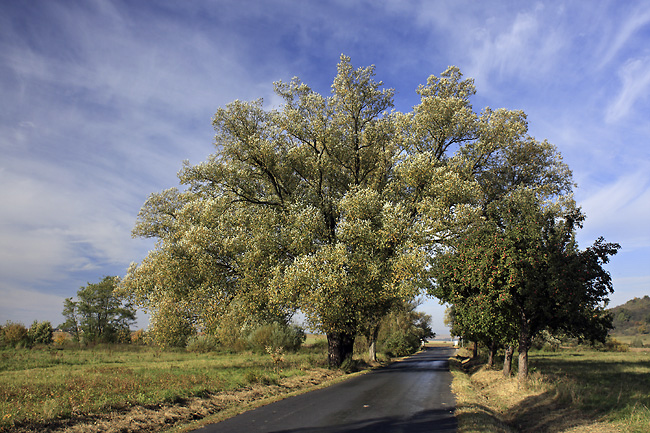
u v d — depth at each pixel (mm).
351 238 24312
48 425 9086
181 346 49250
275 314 25406
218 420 10852
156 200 36375
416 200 27328
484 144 28188
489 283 17516
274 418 11031
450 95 29875
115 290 28656
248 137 26719
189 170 27125
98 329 59531
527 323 18828
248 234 25359
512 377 20031
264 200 29281
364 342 53625
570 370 23844
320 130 27562
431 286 23188
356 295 23234
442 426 9859
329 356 28938
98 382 14469
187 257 24031
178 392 13586
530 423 12406
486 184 28922
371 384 19344
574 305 16359
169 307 24531
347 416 11250
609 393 13945
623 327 151375
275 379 18453
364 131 29312
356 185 28000
